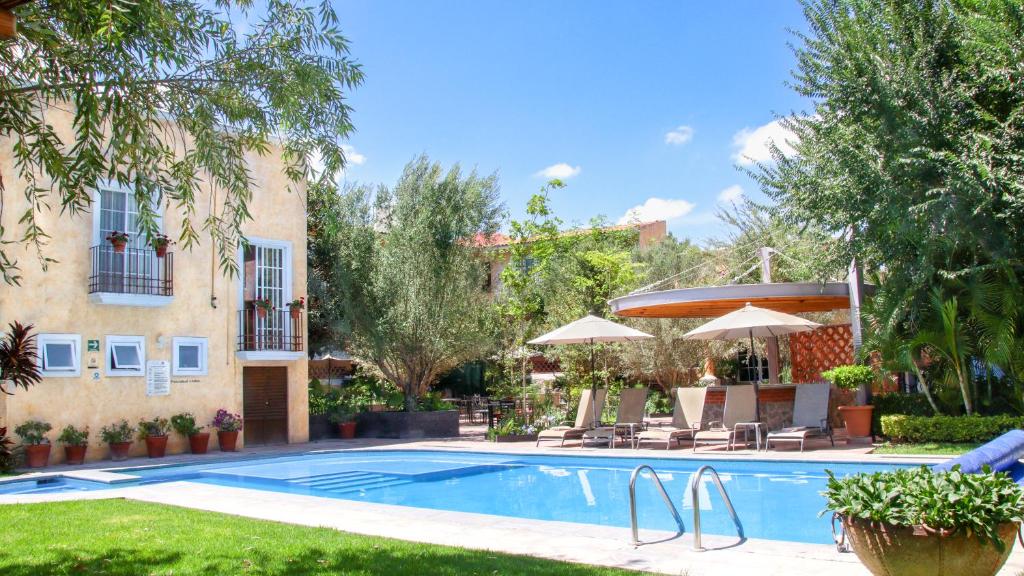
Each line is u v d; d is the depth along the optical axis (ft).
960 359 40.91
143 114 22.25
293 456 51.39
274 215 59.82
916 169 38.86
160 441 51.42
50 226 48.34
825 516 28.19
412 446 53.01
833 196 41.55
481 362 96.12
